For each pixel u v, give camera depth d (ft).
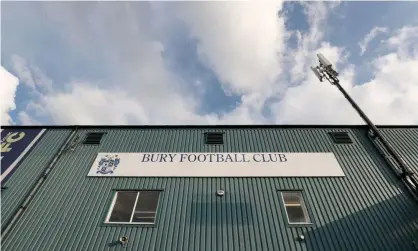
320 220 31.76
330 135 43.96
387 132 44.45
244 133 44.52
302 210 33.35
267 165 38.60
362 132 44.55
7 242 29.99
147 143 42.93
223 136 43.91
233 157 39.91
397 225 31.04
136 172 38.11
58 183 36.88
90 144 43.16
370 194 34.60
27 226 31.68
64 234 30.83
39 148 42.55
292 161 39.14
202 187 35.96
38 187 36.17
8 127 46.47
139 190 35.91
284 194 35.14
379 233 30.30
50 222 32.14
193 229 31.04
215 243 29.66
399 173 36.65
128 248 29.35
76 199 34.78
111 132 45.47
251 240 29.89
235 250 29.01
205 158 39.91
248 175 37.24
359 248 28.99
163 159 39.93
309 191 35.22
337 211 32.73
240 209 33.14
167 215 32.65
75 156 41.06
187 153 40.81
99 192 35.68
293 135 43.93
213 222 31.73
